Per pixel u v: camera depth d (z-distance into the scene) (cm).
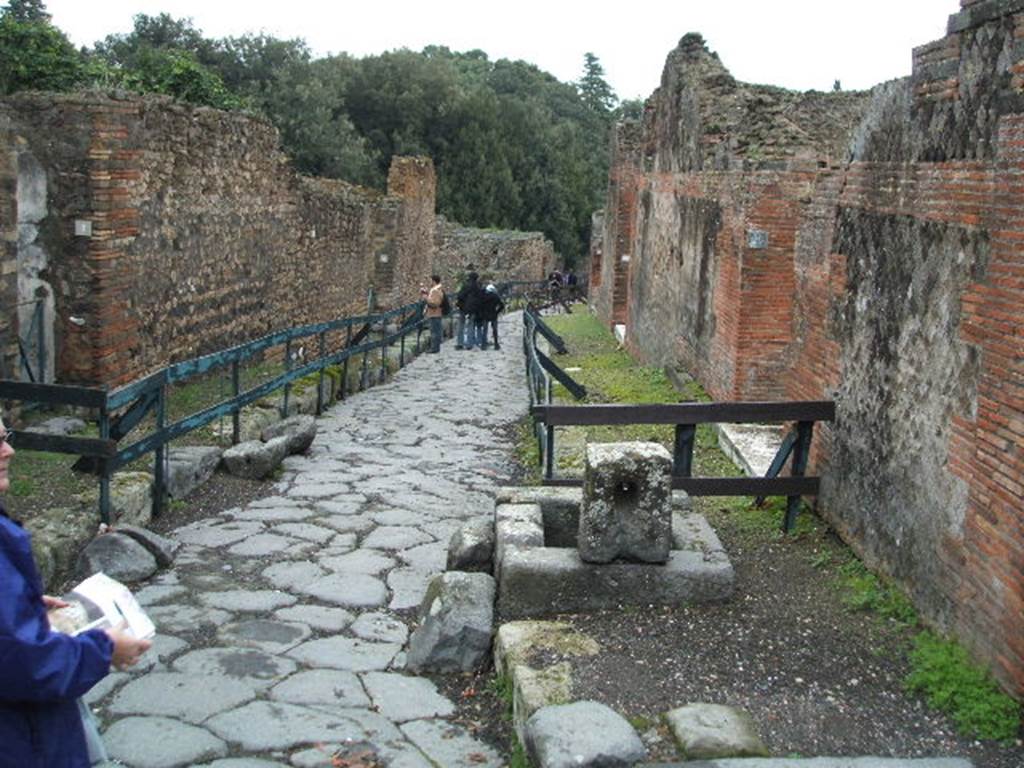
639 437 1107
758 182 1092
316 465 1014
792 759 411
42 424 916
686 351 1445
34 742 281
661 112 1709
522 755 443
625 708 452
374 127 5019
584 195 6328
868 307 662
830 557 662
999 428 480
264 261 1551
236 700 502
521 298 4019
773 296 1113
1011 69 490
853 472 671
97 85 1147
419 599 655
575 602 572
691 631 542
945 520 535
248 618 609
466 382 1741
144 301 1108
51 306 988
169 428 806
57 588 630
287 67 3772
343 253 2094
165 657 548
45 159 971
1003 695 459
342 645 579
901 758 416
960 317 533
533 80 7544
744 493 718
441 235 4153
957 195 545
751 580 624
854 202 697
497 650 538
